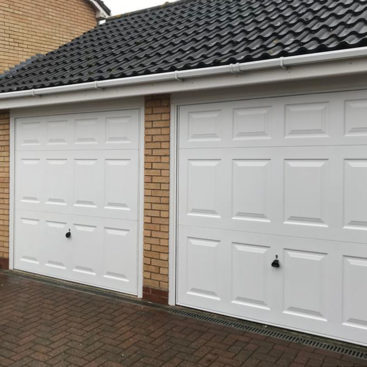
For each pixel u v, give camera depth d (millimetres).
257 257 4680
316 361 3861
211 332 4500
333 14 5180
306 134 4383
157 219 5359
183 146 5164
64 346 4230
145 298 5473
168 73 4703
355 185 4133
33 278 6469
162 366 3836
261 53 4324
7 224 6961
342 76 4098
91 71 6039
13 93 6141
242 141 4754
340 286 4207
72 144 6191
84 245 6105
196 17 7445
